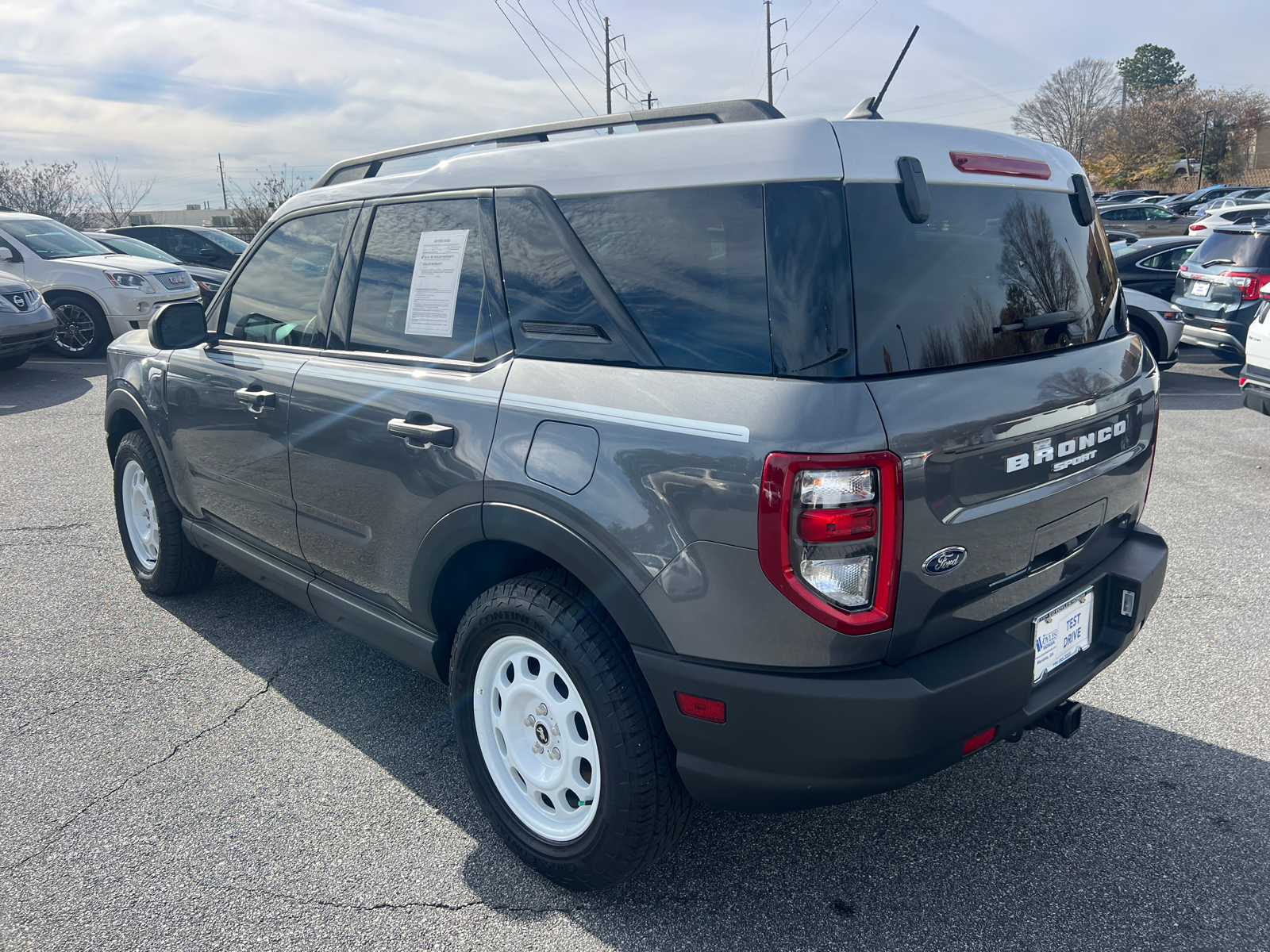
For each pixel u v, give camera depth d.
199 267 14.92
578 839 2.23
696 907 2.27
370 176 3.02
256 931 2.19
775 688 1.83
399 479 2.52
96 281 11.48
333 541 2.90
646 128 2.36
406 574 2.59
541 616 2.14
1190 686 3.32
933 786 2.77
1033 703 2.14
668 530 1.89
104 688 3.40
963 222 2.04
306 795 2.75
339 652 3.70
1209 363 10.95
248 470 3.22
